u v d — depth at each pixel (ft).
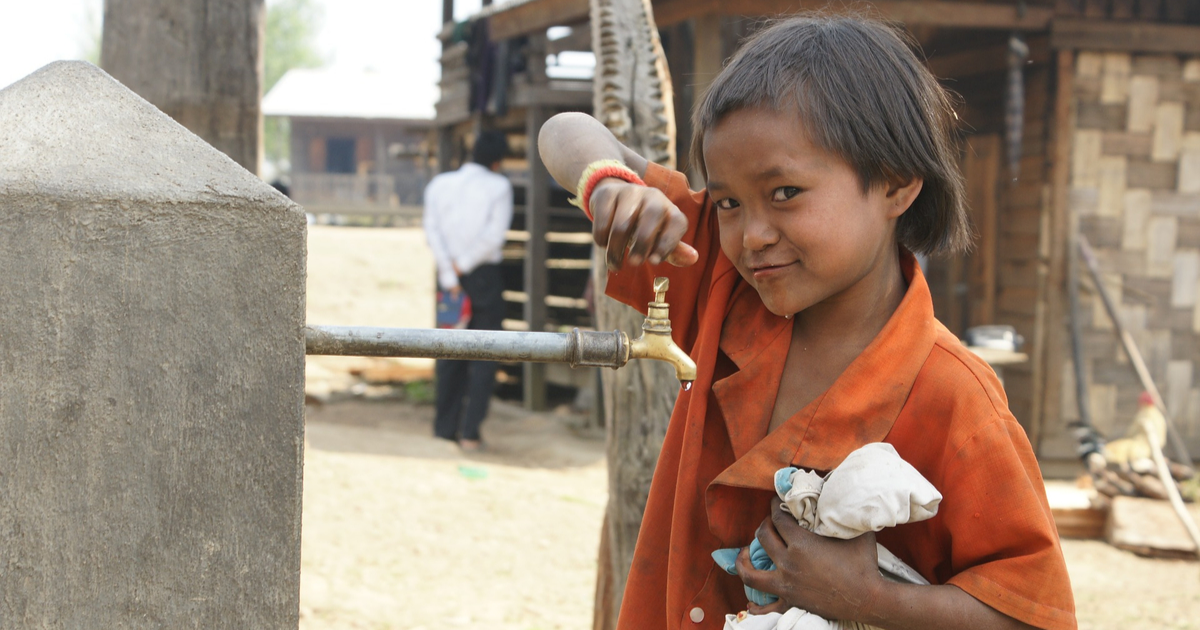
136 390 3.02
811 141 3.50
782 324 4.08
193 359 3.06
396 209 119.44
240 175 3.12
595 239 3.63
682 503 4.09
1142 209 21.49
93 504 3.02
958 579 3.62
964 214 4.16
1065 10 20.98
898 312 3.88
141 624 3.10
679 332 4.68
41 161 2.95
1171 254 21.62
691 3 19.03
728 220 3.75
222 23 11.47
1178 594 14.42
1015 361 19.81
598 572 8.30
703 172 4.14
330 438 21.16
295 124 132.26
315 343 3.31
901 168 3.66
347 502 16.35
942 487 3.74
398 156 48.03
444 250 22.31
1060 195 21.17
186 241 3.01
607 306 7.38
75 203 2.90
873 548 3.62
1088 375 21.50
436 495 17.40
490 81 27.14
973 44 23.70
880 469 3.49
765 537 3.74
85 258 2.93
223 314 3.07
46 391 2.94
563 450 22.85
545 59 25.94
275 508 3.18
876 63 3.71
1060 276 21.31
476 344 3.43
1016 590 3.52
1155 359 21.71
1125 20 21.09
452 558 14.46
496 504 17.26
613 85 7.21
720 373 4.30
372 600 12.49
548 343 3.49
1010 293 22.40
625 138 7.19
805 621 3.52
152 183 2.99
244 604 3.18
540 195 26.40
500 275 22.56
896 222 4.10
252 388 3.12
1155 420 17.99
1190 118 21.49
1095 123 21.25
